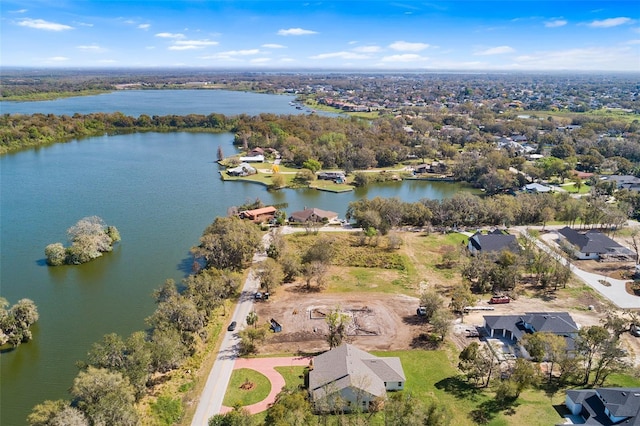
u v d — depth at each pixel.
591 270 109.94
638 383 68.44
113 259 113.56
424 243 127.00
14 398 67.12
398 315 89.06
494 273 98.81
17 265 108.75
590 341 69.06
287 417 55.31
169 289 82.50
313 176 195.12
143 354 65.44
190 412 62.72
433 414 55.12
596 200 145.75
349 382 62.69
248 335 76.56
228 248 107.06
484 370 67.25
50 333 82.81
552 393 66.56
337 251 118.88
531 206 142.88
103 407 53.81
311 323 85.81
